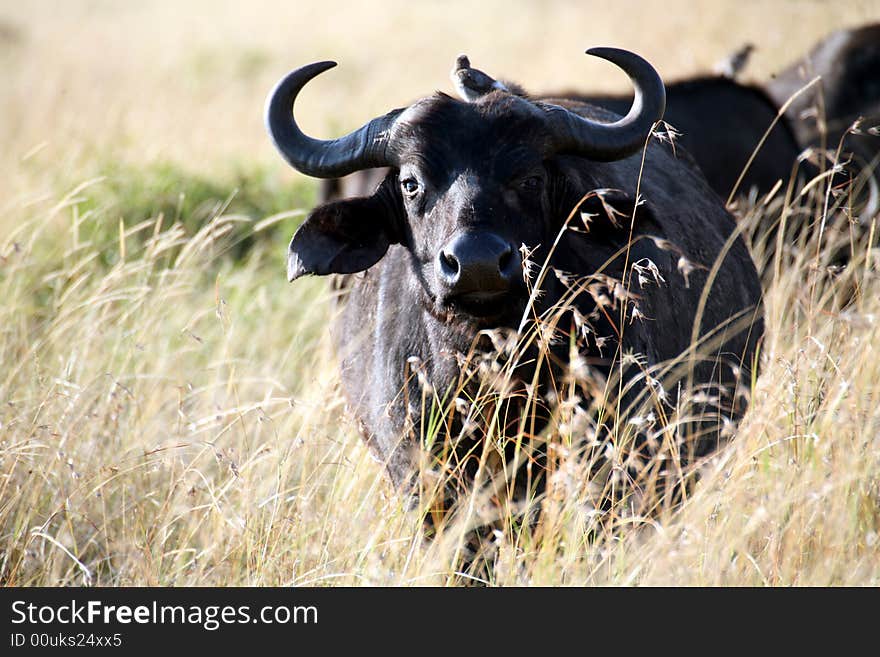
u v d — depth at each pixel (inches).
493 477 619.2
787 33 1929.1
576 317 553.0
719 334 721.0
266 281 1096.2
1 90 2338.8
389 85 2400.3
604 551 587.2
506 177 570.3
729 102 1101.7
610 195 609.3
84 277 829.2
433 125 588.1
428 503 601.6
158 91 2281.0
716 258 741.9
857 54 1181.1
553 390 611.8
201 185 1337.4
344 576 614.9
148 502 721.0
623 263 632.4
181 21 4018.2
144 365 838.5
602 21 2541.8
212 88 2411.4
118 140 1561.3
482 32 2997.0
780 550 582.2
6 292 882.8
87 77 2578.7
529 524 612.7
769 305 869.2
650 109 617.9
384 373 660.1
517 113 587.5
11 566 668.1
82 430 731.4
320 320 997.2
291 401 687.7
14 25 3932.1
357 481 676.7
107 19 4224.9
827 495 575.5
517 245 567.2
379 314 671.8
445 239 560.7
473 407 589.3
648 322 644.7
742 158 1075.3
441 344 616.7
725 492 576.4
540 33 2714.1
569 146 603.5
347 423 733.3
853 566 568.7
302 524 642.8
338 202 629.6
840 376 630.5
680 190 757.3
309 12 3959.2
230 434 801.6
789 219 1036.5
